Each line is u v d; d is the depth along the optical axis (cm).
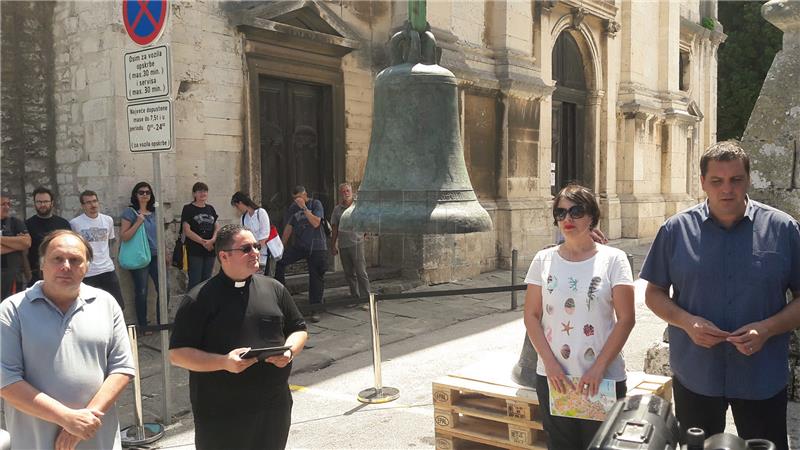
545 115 1311
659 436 184
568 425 312
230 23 889
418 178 380
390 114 390
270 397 331
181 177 845
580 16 1427
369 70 1093
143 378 636
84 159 830
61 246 298
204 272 805
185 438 494
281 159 988
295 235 850
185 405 562
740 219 297
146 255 761
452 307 923
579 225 310
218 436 323
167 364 519
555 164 1470
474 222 373
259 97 950
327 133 1040
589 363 307
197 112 857
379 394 562
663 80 1764
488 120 1194
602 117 1572
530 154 1269
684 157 1853
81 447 302
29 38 855
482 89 1167
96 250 715
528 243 1244
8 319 293
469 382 401
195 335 320
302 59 982
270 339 330
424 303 945
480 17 1195
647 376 391
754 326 283
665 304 309
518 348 707
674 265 308
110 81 789
